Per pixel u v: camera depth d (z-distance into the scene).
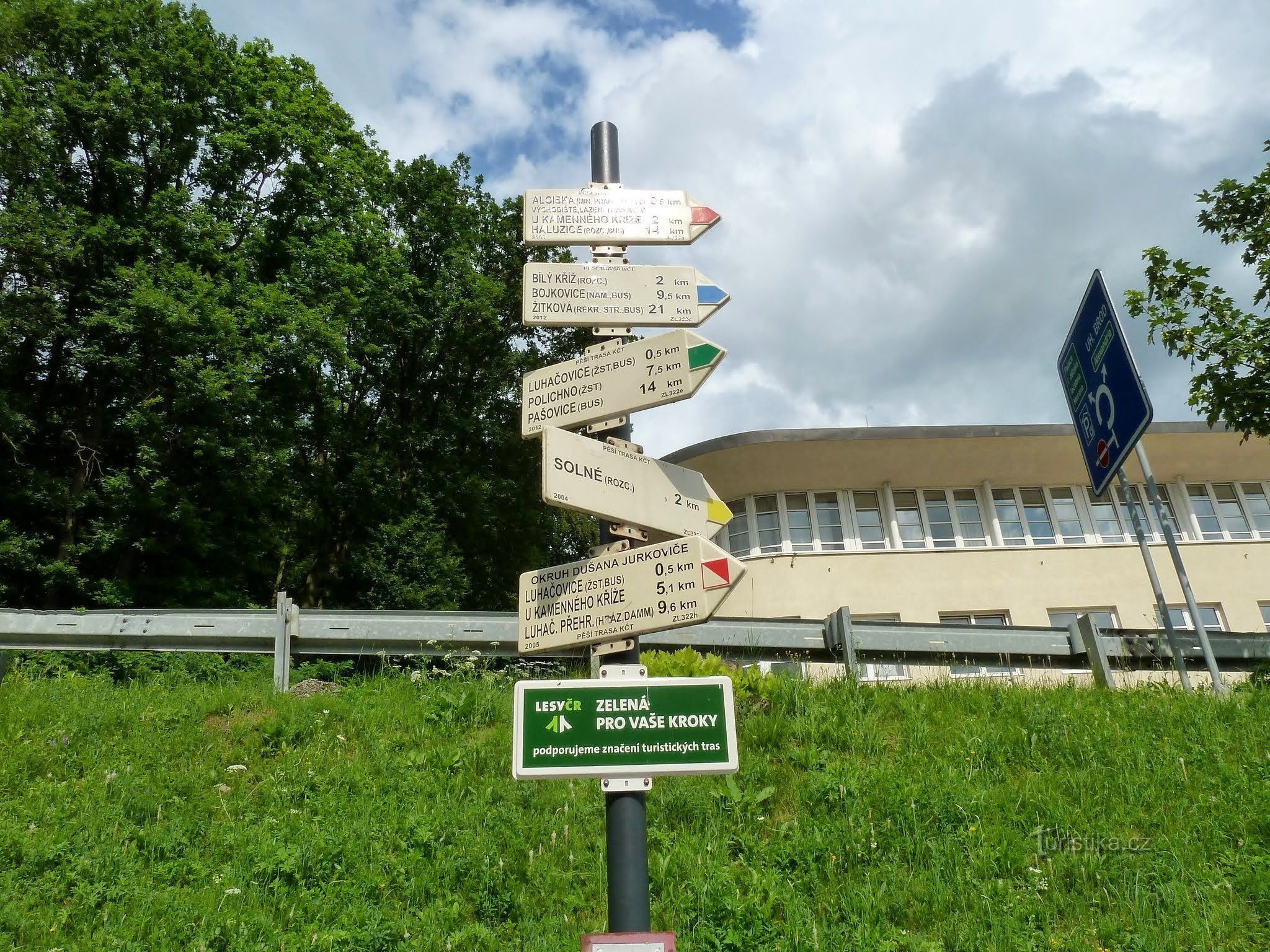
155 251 24.47
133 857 6.41
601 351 4.36
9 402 23.44
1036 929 5.68
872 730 8.76
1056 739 8.37
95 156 25.39
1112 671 11.92
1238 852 6.38
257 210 28.31
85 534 22.97
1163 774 7.58
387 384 31.83
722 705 3.54
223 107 27.62
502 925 5.90
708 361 4.02
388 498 29.20
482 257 32.59
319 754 8.42
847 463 21.95
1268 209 13.00
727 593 3.62
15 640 11.66
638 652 3.85
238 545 25.06
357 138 31.02
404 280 29.56
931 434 21.42
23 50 24.47
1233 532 23.25
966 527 22.55
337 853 6.46
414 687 10.36
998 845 6.57
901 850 6.59
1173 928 5.57
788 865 6.46
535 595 4.07
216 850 6.64
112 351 24.72
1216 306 12.91
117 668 12.57
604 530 4.11
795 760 8.15
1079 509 23.00
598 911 6.04
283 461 24.83
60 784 7.52
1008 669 12.15
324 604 28.34
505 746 8.49
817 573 21.55
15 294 22.89
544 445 3.84
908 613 21.23
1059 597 21.41
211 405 23.62
